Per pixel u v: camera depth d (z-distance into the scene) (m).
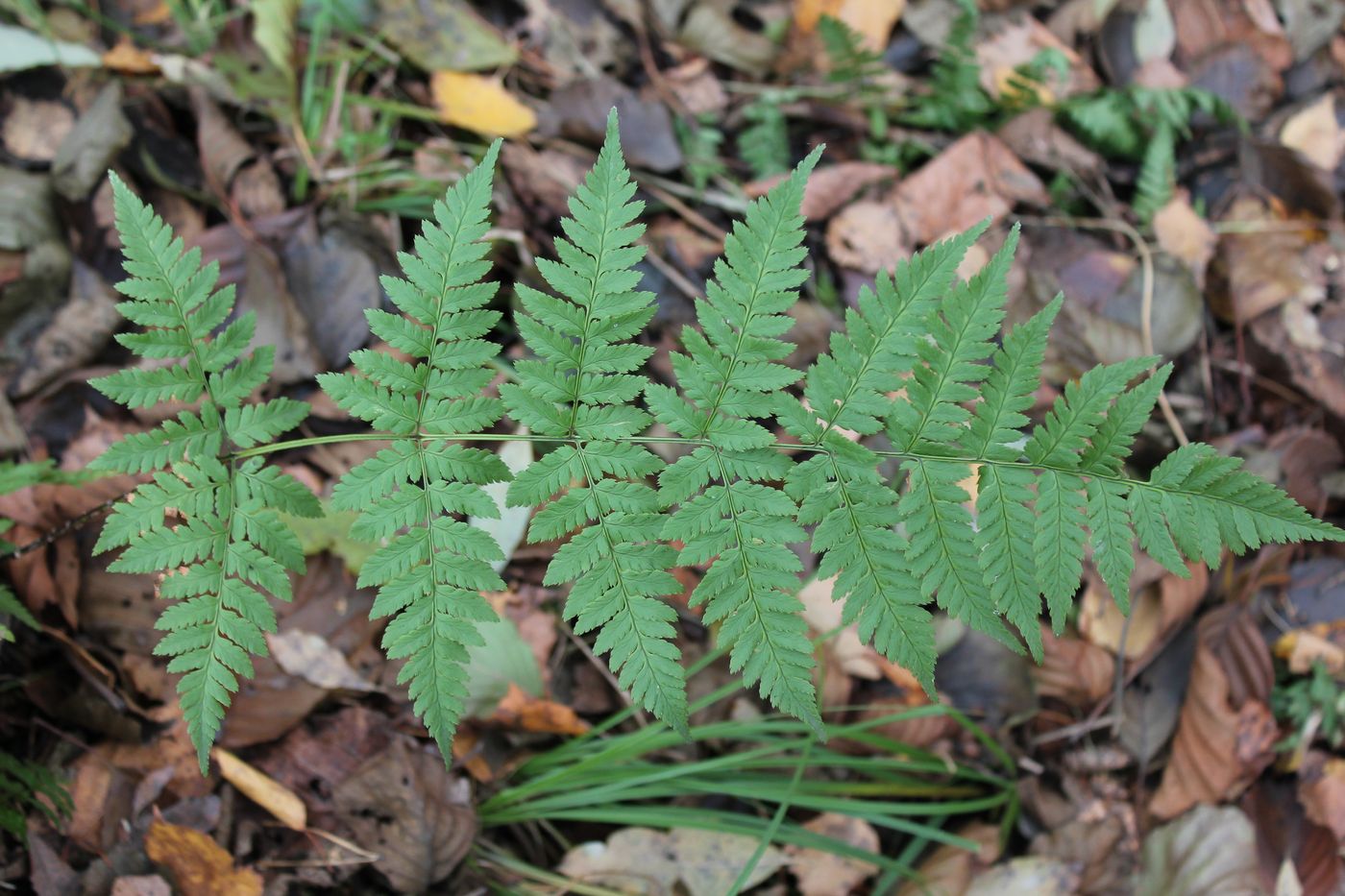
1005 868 2.57
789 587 1.58
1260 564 2.91
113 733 2.16
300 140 2.77
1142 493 1.59
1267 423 3.23
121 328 2.49
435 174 2.88
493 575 1.55
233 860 2.12
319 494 2.46
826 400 1.61
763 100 3.30
